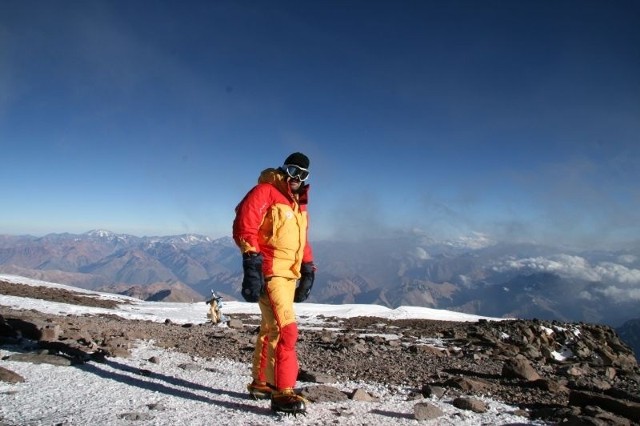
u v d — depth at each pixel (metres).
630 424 4.34
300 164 4.35
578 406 5.23
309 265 4.62
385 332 19.89
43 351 5.86
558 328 22.59
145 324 13.90
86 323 10.59
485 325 22.88
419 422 4.22
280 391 4.12
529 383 7.21
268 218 4.33
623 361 20.44
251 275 4.08
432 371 8.34
